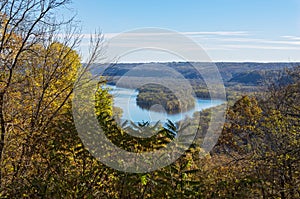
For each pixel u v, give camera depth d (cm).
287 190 759
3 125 546
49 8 672
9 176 508
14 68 613
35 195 402
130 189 386
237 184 388
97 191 401
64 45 743
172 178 374
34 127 552
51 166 424
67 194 394
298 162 826
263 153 940
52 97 680
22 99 632
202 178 403
